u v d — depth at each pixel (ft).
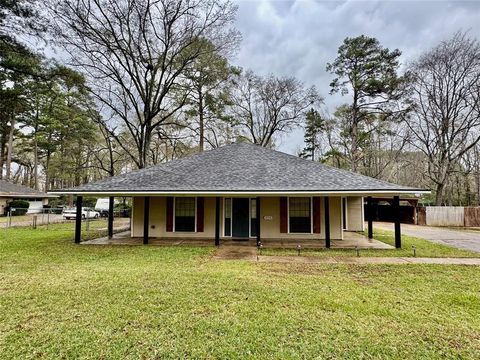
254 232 40.70
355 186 31.94
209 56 64.39
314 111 100.58
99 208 95.45
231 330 12.70
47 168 113.70
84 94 61.11
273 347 11.35
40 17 46.80
